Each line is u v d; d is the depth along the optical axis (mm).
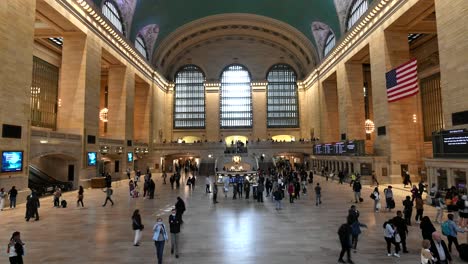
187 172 39031
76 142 22703
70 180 22984
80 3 22953
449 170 14070
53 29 23281
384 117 23859
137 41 37375
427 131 30422
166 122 49594
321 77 40312
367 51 28328
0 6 15031
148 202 17109
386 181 23234
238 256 8016
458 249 7492
